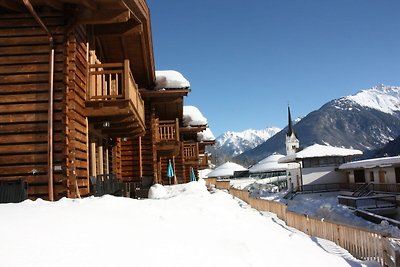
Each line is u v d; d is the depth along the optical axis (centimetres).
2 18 995
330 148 4784
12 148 940
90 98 1071
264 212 1623
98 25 1292
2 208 621
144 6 1303
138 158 1927
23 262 383
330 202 3888
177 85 1973
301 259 643
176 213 752
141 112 1388
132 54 1608
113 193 1359
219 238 624
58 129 948
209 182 4000
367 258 838
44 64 977
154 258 459
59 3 988
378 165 3531
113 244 475
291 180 5338
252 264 538
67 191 916
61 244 446
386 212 3102
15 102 960
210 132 3572
